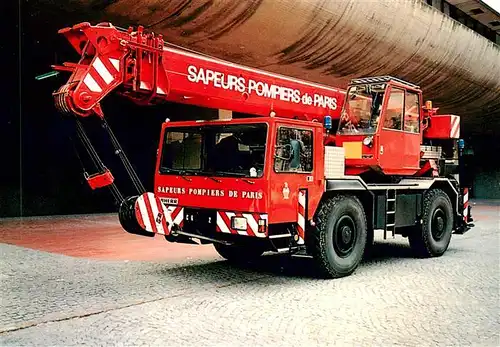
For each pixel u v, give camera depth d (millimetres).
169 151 6891
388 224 7480
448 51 18250
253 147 6023
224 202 6102
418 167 8273
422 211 8273
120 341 4027
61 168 14852
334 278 6531
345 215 6637
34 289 5707
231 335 4211
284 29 12266
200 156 6543
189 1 10219
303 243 6184
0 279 6242
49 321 4516
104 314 4746
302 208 6156
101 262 7504
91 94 5082
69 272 6711
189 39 11711
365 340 4156
